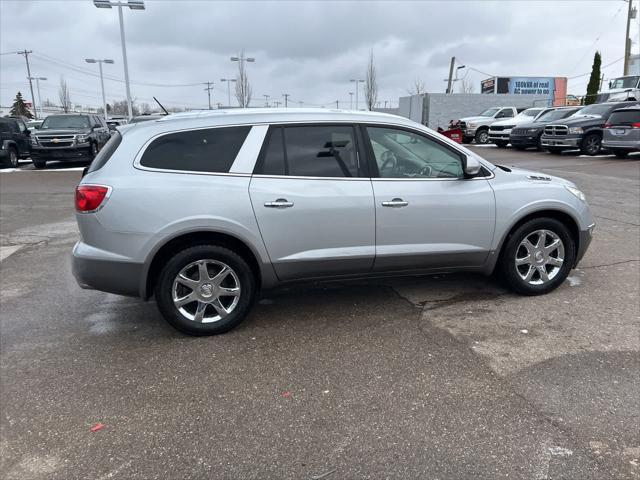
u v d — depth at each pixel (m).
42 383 3.56
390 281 5.42
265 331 4.30
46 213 10.26
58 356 3.96
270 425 3.03
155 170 3.99
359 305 4.80
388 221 4.34
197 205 3.97
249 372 3.64
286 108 4.54
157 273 4.11
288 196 4.12
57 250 7.24
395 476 2.58
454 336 4.11
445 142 4.54
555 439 2.82
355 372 3.60
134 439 2.93
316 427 3.00
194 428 3.02
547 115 22.30
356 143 4.33
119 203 3.88
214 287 4.17
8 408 3.27
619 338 4.00
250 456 2.76
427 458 2.71
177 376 3.61
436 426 2.97
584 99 42.16
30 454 2.83
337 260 4.29
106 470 2.69
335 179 4.25
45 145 19.03
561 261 4.92
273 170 4.15
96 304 5.06
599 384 3.35
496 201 4.61
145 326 4.49
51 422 3.11
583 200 4.98
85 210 3.94
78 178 16.27
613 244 6.80
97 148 20.66
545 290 4.93
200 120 4.15
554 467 2.61
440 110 38.09
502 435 2.87
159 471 2.67
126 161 3.99
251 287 4.26
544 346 3.89
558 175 13.89
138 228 3.91
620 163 16.41
